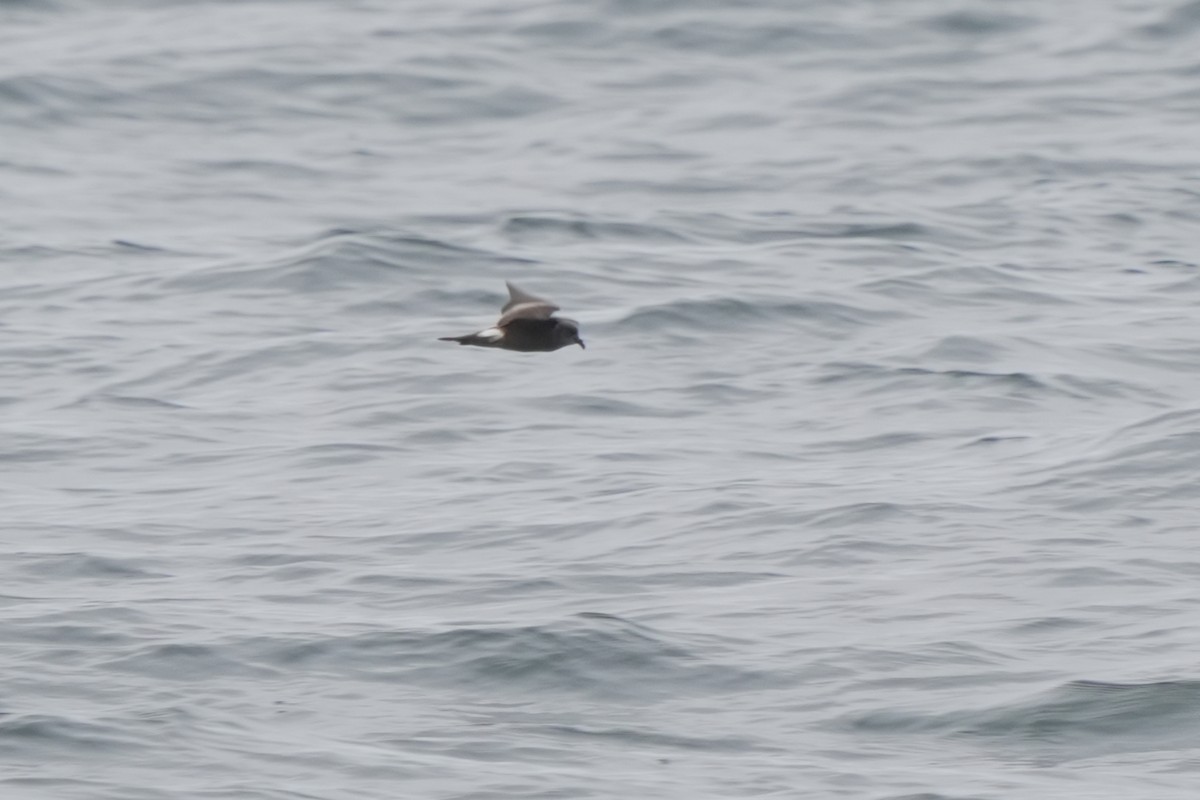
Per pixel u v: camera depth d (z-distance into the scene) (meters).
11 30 120.06
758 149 100.31
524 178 95.69
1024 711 36.78
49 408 60.78
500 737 36.19
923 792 33.59
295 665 39.59
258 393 61.72
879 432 56.84
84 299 73.25
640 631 40.81
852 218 86.50
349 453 55.59
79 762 34.56
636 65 114.81
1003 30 118.62
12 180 93.62
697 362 63.94
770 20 119.50
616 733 36.50
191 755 34.97
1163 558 44.81
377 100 109.06
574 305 70.69
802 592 43.44
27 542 48.31
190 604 43.34
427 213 88.44
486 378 62.16
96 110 105.50
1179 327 67.88
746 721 36.97
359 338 66.81
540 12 121.56
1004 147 99.38
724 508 49.31
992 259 79.38
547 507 50.28
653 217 85.62
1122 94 108.62
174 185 94.25
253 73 111.88
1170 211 87.94
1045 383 61.06
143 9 125.75
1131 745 35.59
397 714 37.31
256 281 74.25
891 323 68.56
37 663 39.47
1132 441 52.75
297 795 33.34
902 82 110.81
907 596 42.97
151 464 55.31
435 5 125.19
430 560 46.56
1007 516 47.94
